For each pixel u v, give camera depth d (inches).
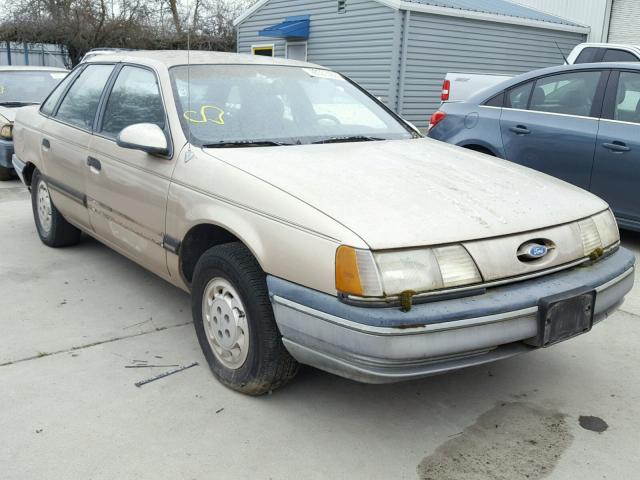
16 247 219.1
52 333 151.9
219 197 122.3
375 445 110.7
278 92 157.6
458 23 577.3
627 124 214.4
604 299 116.0
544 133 233.5
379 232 99.8
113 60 181.8
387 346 95.5
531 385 132.3
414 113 575.5
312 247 103.0
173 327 156.8
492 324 100.8
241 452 108.0
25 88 378.0
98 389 126.6
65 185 188.5
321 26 621.3
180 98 145.3
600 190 221.3
